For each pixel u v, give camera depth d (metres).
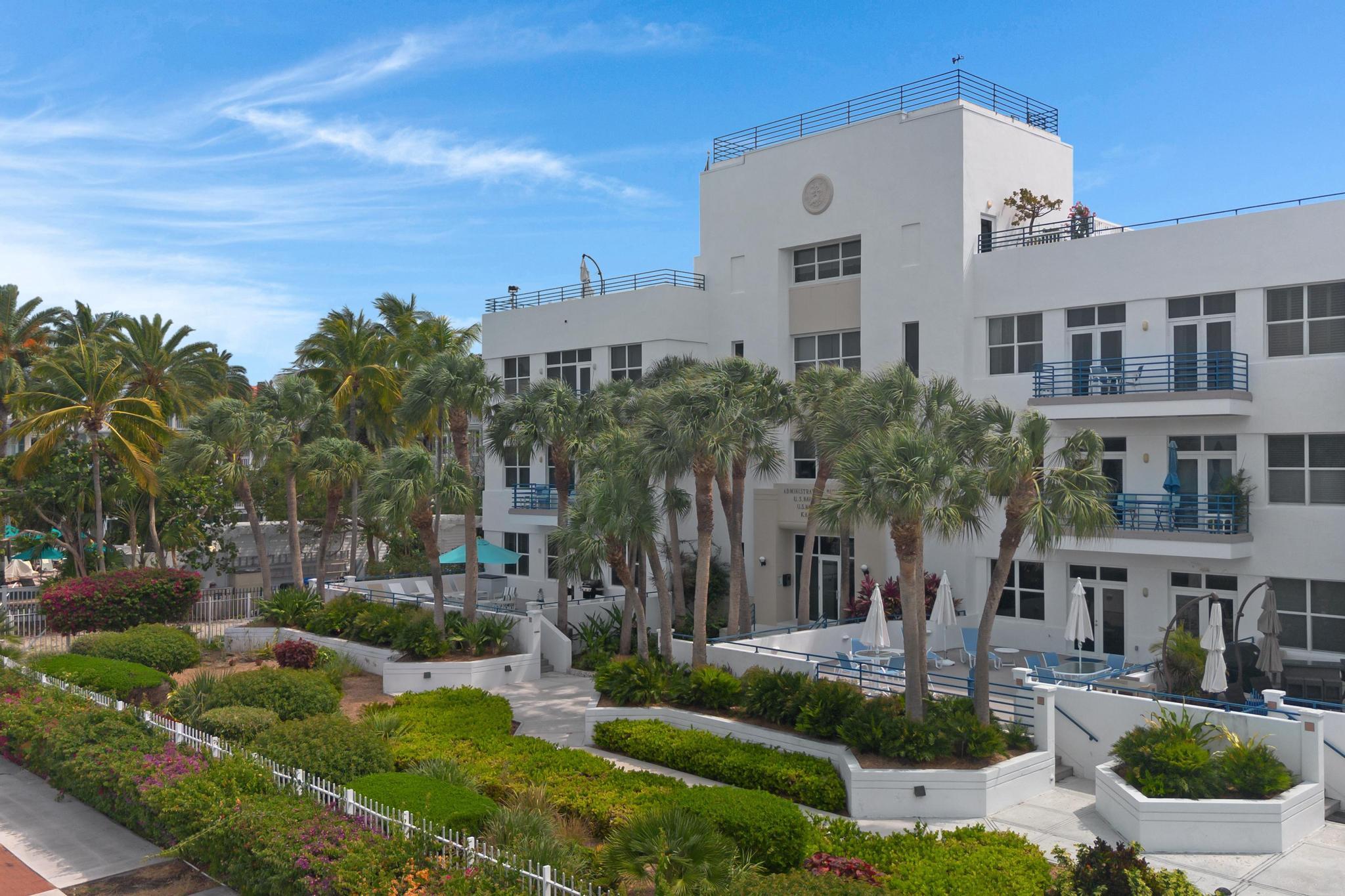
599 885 8.94
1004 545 15.71
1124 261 23.38
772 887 9.03
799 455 30.19
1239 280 21.66
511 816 10.62
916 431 16.20
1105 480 15.70
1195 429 22.31
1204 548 21.20
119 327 44.59
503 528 37.59
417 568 39.75
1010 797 14.90
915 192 26.91
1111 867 9.65
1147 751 14.11
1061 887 9.82
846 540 25.75
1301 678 18.38
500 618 26.09
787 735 16.39
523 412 26.91
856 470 15.67
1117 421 23.47
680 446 20.44
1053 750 15.88
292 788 11.72
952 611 22.16
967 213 26.00
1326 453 20.73
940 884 10.84
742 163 31.50
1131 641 23.14
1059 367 24.27
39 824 13.47
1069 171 29.75
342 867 9.22
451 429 26.14
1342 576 20.22
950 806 14.38
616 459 22.98
